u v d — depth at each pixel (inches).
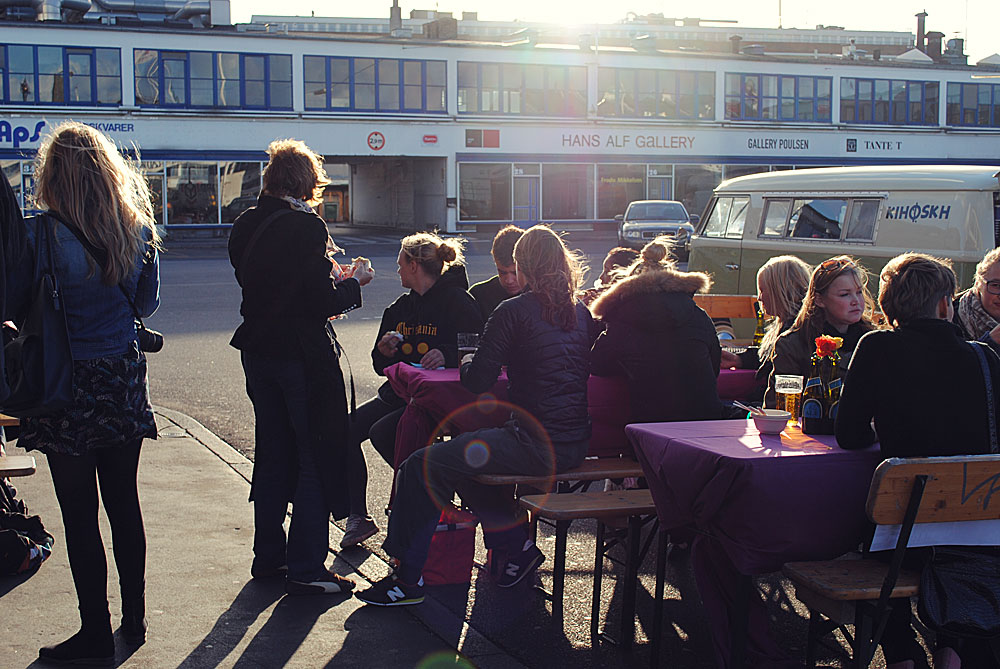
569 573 212.7
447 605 191.2
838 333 192.9
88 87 1502.2
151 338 172.9
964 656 151.0
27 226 149.8
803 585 141.3
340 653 167.6
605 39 1850.4
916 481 131.4
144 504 243.8
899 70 1936.5
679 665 169.6
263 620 179.9
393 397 230.2
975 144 2014.0
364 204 2107.5
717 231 525.3
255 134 1582.2
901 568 141.9
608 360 196.7
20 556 196.5
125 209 155.1
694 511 150.6
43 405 146.5
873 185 424.2
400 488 187.0
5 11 1562.5
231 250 189.3
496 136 1695.4
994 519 137.6
